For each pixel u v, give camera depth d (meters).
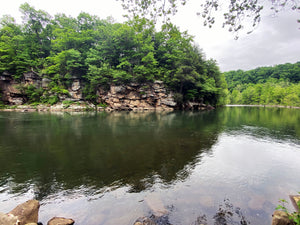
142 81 47.84
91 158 8.96
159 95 48.09
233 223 4.25
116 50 48.88
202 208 4.82
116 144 11.80
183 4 5.45
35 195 5.50
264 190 5.93
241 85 139.50
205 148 11.09
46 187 6.00
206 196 5.45
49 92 44.16
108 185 6.14
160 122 22.84
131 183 6.31
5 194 5.55
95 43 52.03
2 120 22.84
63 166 7.89
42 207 4.87
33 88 43.53
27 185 6.14
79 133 15.27
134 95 47.66
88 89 46.47
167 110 47.00
